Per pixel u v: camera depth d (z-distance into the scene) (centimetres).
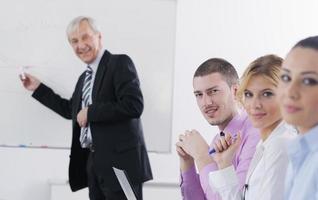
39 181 304
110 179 222
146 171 230
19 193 302
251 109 120
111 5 313
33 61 303
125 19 315
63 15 306
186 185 159
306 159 95
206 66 156
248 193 119
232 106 152
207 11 329
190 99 325
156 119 320
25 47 302
